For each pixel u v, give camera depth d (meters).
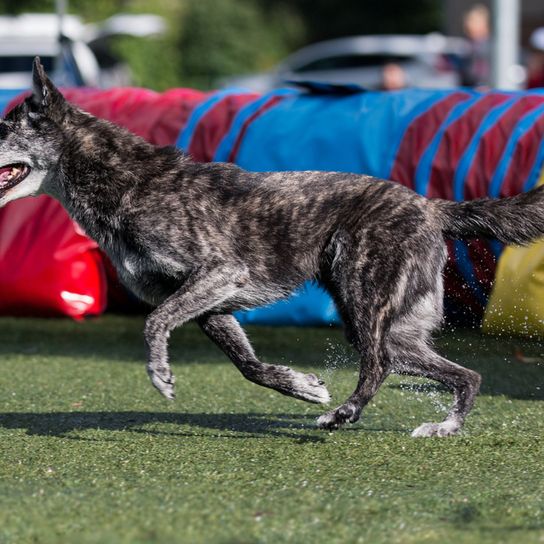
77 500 7.33
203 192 9.45
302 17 71.56
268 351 13.48
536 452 8.60
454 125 13.60
